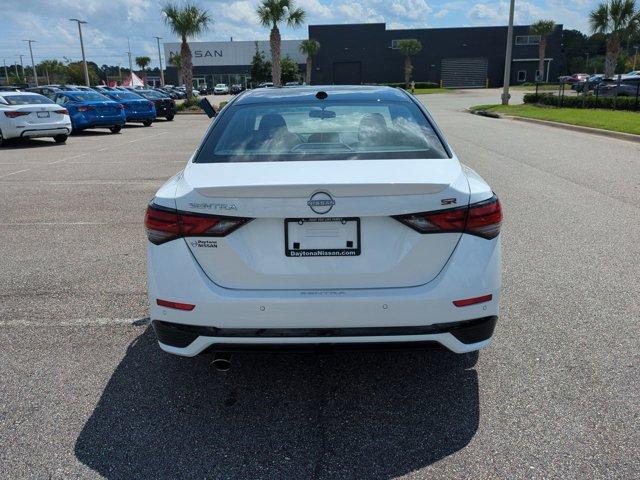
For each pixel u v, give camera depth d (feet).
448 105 116.57
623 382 10.68
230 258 9.05
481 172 32.76
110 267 17.57
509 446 8.98
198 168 10.03
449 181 9.08
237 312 9.00
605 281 15.71
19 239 20.81
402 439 9.23
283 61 238.07
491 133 55.88
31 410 10.09
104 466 8.64
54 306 14.58
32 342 12.64
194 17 118.11
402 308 8.93
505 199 25.85
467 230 9.14
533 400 10.20
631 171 32.55
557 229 20.89
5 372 11.38
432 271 9.09
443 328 9.11
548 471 8.38
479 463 8.60
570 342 12.26
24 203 26.91
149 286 9.56
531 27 228.84
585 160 36.86
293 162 9.89
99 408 10.16
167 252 9.26
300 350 9.21
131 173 35.37
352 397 10.50
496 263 9.39
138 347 12.41
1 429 9.53
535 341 12.34
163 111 91.35
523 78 242.17
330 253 8.98
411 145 10.55
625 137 49.26
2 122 52.60
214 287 9.11
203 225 9.00
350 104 12.16
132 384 10.95
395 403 10.27
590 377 10.88
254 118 11.65
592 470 8.38
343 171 9.30
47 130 54.44
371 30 239.30
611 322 13.17
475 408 10.03
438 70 241.55
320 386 10.90
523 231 20.70
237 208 8.86
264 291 9.06
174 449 9.05
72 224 22.89
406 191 8.79
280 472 8.51
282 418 9.87
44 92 75.92
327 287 9.05
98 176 34.37
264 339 9.09
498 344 12.26
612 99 79.15
